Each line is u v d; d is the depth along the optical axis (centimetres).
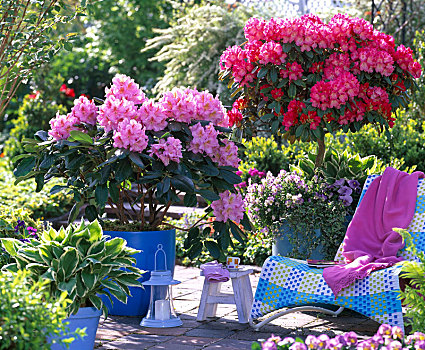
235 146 478
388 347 274
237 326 447
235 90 541
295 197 510
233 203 471
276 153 777
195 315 479
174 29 1059
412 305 338
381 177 480
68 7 580
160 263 477
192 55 1030
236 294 455
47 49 571
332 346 277
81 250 367
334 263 454
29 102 1170
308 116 505
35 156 460
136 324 454
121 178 427
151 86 1355
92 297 366
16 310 280
